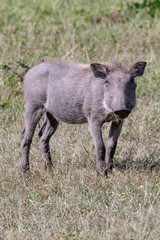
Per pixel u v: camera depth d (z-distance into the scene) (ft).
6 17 151.12
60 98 78.28
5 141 88.84
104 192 70.59
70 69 78.89
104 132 93.30
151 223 61.36
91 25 143.23
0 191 72.64
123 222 61.46
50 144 89.45
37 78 80.84
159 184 72.49
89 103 74.79
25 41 132.46
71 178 74.49
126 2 147.95
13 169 79.87
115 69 72.49
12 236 60.80
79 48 122.83
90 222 63.31
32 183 75.00
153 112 96.84
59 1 160.15
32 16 150.30
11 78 110.32
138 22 138.41
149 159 81.82
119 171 77.25
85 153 83.76
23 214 66.74
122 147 86.74
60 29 139.13
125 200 68.33
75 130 92.58
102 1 158.71
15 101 103.40
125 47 124.26
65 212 65.67
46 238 59.72
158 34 129.90
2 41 133.49
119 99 68.49
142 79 108.47
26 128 82.38
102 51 121.90
